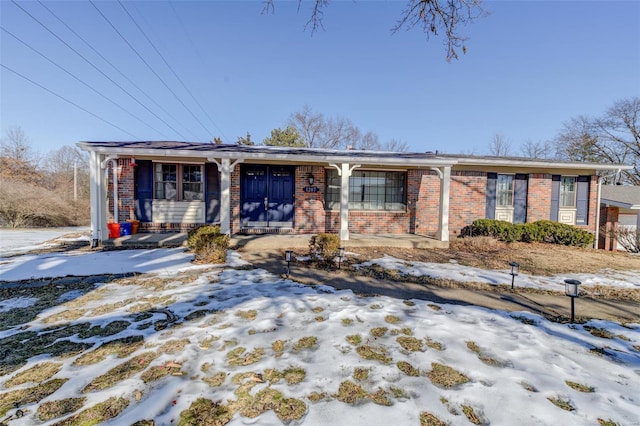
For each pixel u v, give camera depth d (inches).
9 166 860.6
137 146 330.3
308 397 89.8
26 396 89.1
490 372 105.0
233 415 82.4
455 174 430.6
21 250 308.3
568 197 455.2
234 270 236.2
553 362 114.0
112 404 85.8
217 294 180.4
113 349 117.0
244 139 930.1
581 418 83.8
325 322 142.6
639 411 87.5
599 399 92.6
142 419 80.0
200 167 398.9
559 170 446.0
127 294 180.2
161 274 222.8
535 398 91.7
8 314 151.4
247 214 401.4
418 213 423.8
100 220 321.7
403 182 427.2
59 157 1298.0
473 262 285.9
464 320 150.7
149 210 390.0
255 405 86.3
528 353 119.9
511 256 315.0
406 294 191.9
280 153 343.3
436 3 176.4
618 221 494.9
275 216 405.4
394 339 127.4
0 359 109.9
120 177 378.3
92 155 316.8
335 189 416.8
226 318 145.7
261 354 113.7
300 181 403.9
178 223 394.9
